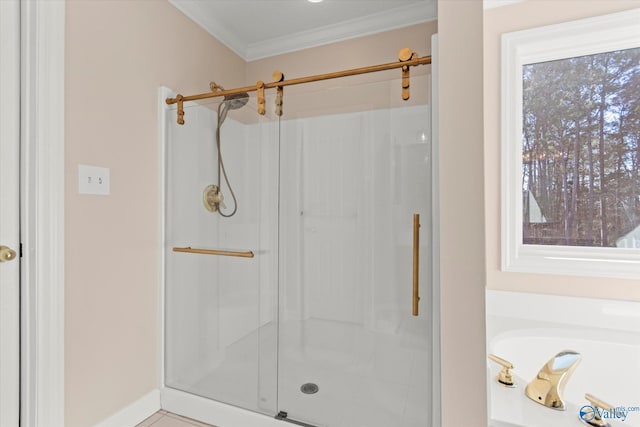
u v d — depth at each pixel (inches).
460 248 24.8
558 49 64.6
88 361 56.5
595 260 62.4
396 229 59.7
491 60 69.7
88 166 56.5
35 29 49.7
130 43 64.4
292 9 85.9
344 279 63.1
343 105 62.7
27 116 49.7
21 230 49.9
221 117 69.7
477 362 24.2
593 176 63.4
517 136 67.7
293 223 66.6
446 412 25.0
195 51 83.3
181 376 70.3
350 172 62.8
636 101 60.1
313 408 61.4
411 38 89.4
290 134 66.4
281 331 66.4
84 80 55.8
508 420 41.3
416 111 57.3
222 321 69.2
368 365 60.9
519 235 68.1
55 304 51.5
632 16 59.1
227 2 82.1
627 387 55.9
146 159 68.1
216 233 69.9
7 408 49.0
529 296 67.2
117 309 61.6
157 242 70.8
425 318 56.9
